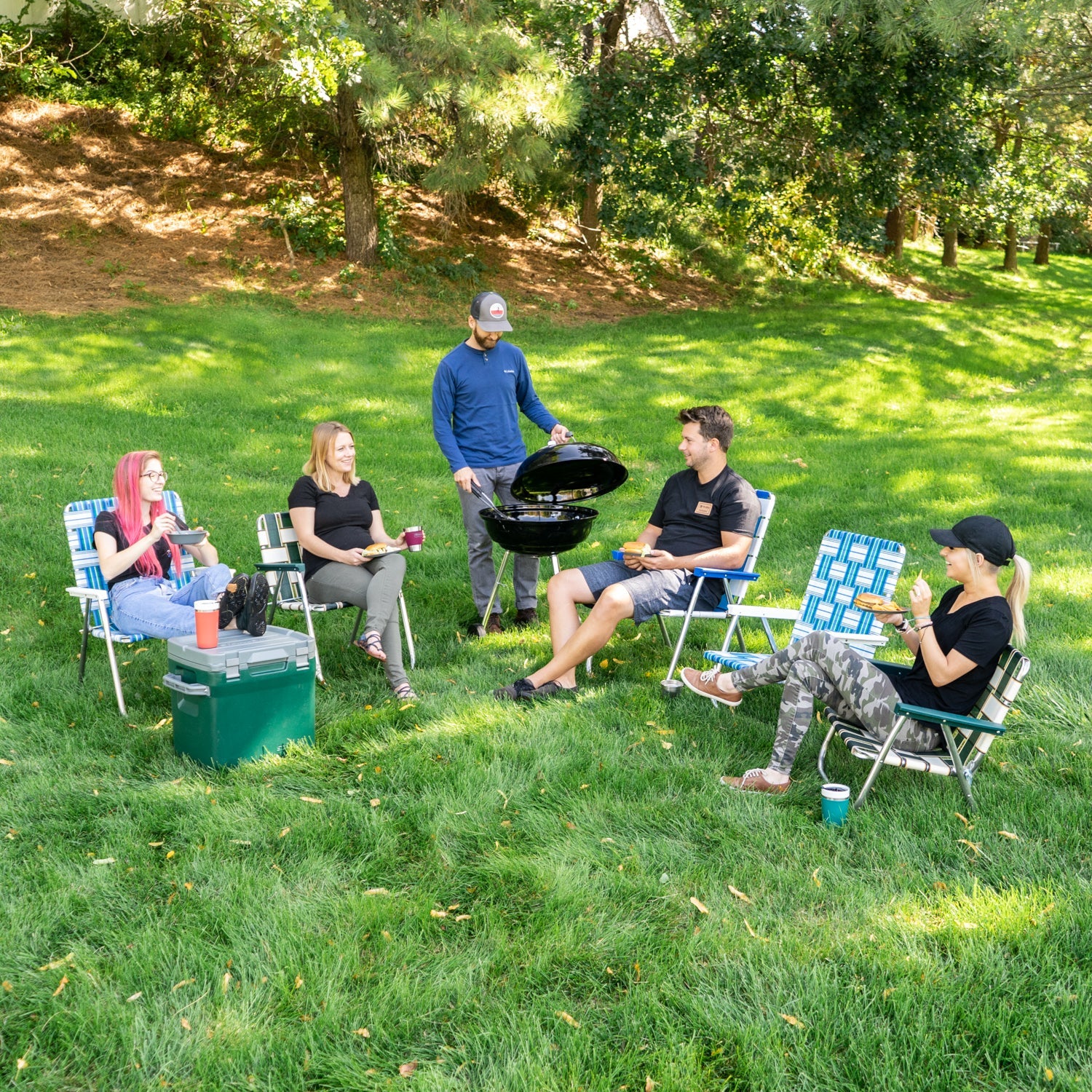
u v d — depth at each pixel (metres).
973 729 3.52
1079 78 16.08
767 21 16.12
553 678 4.69
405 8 13.43
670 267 20.09
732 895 3.16
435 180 13.87
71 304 13.35
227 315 13.69
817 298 20.16
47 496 7.39
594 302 17.80
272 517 5.18
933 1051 2.48
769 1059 2.46
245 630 4.13
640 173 16.89
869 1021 2.60
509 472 5.75
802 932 2.97
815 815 3.64
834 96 16.66
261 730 3.99
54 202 15.71
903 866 3.29
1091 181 25.88
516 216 19.95
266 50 13.21
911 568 6.77
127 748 4.08
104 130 17.45
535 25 15.30
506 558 5.63
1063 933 2.89
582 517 5.13
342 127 15.67
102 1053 2.46
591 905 3.07
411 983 2.71
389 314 15.25
